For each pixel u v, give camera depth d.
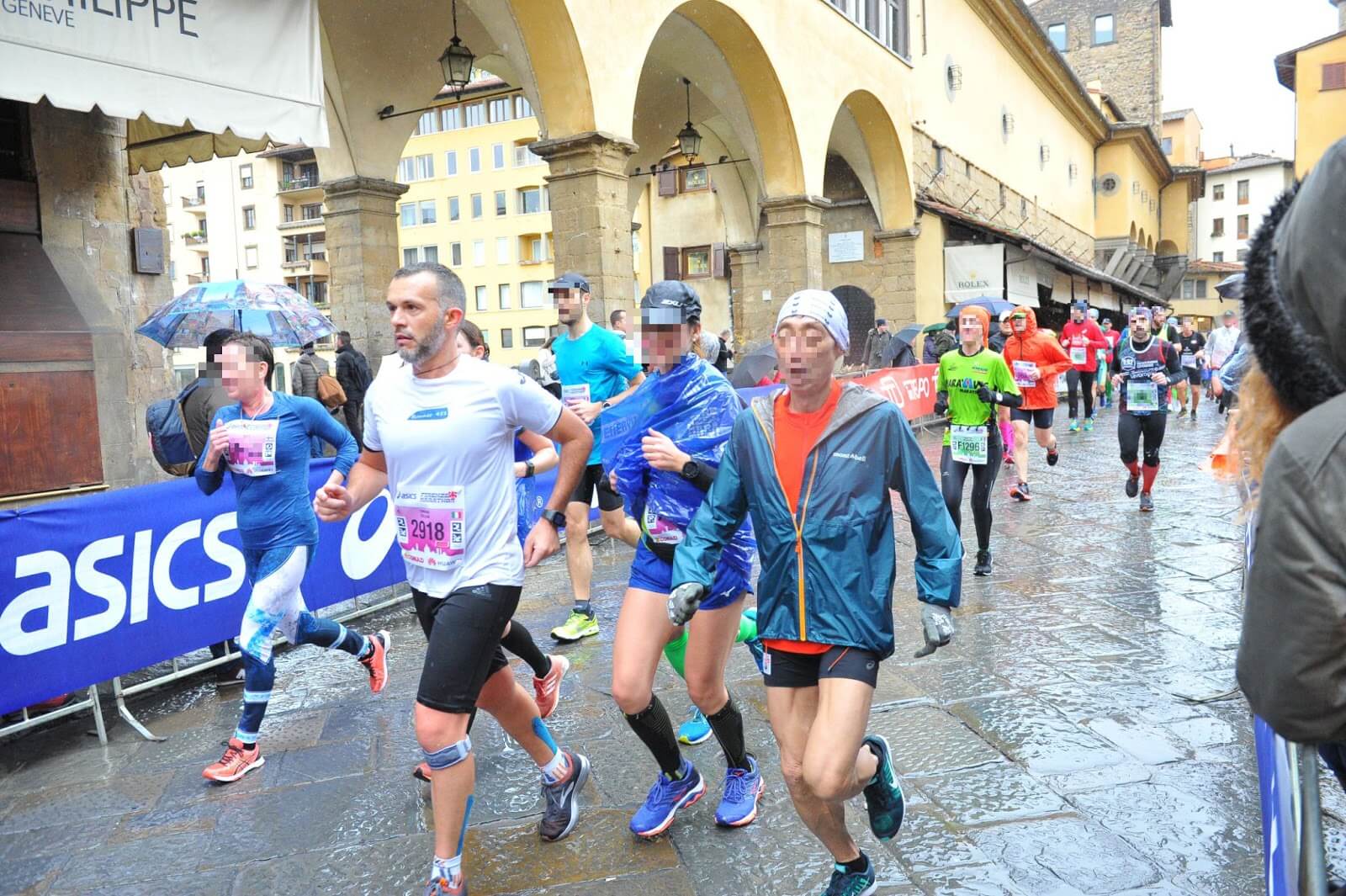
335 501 3.07
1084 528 8.02
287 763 3.95
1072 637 5.13
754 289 20.81
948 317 19.19
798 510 2.42
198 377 5.46
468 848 3.17
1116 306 35.62
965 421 6.37
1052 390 9.58
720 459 3.06
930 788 3.44
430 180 59.47
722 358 9.16
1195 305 72.62
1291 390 1.18
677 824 3.27
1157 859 2.91
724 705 3.16
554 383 10.41
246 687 3.90
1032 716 4.07
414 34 12.44
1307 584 1.07
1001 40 27.53
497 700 3.01
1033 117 31.62
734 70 14.66
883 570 2.43
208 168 62.34
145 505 4.55
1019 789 3.40
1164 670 4.57
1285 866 1.50
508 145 57.28
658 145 18.81
